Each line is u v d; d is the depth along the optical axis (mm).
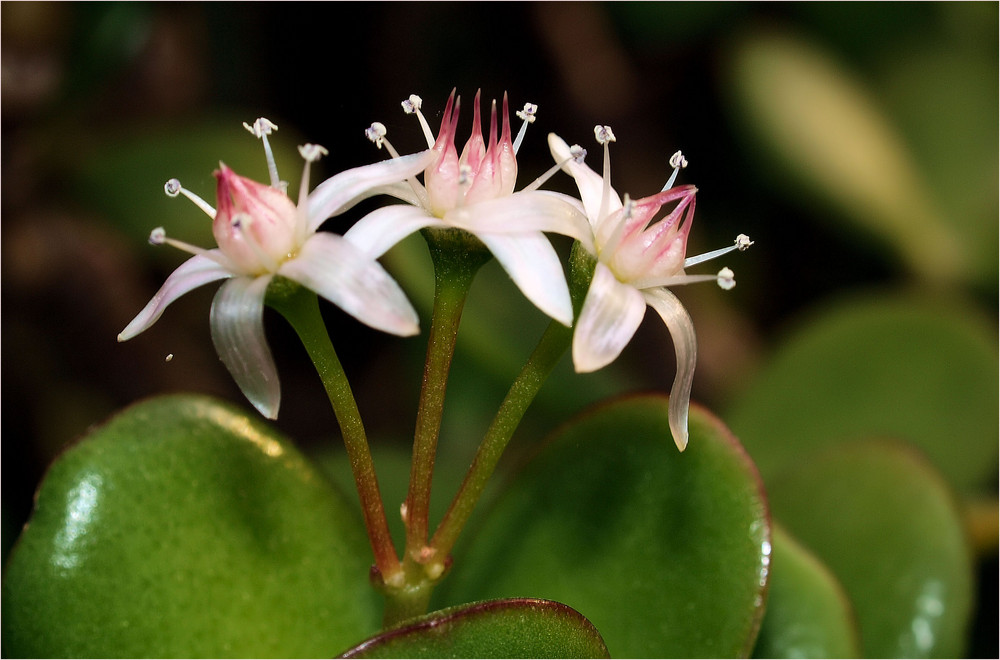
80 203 206
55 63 203
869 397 198
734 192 267
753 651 165
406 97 245
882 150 233
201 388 223
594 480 165
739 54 246
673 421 151
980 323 199
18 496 198
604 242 152
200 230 203
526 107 155
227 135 208
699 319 255
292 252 149
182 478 163
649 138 270
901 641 172
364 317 145
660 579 162
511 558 166
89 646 158
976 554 188
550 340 152
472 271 151
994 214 231
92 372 213
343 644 164
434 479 183
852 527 177
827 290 261
